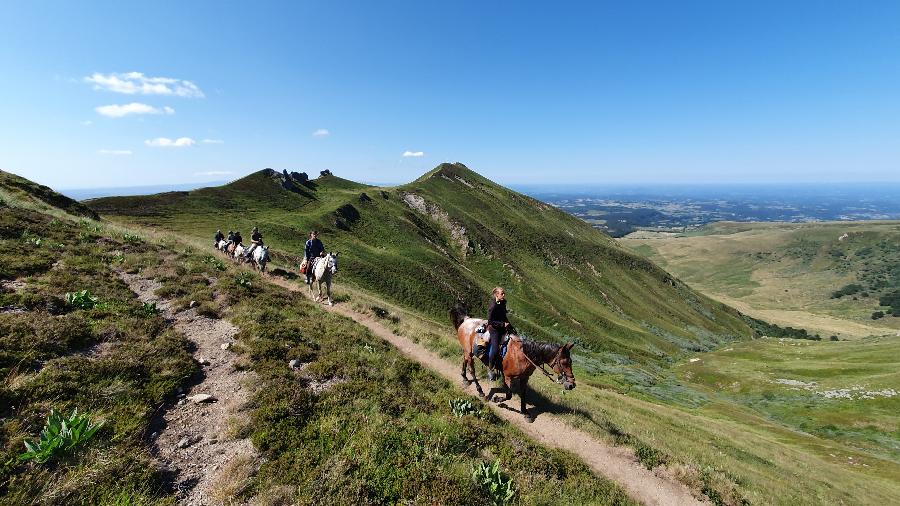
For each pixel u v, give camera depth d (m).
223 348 11.84
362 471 7.12
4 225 19.42
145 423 7.63
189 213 70.38
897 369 55.31
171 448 7.29
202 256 25.59
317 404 9.04
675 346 102.00
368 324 21.16
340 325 16.97
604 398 25.48
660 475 11.55
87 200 62.59
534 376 20.00
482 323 13.62
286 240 67.38
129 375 8.95
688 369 77.75
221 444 7.57
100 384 8.27
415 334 20.50
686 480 11.45
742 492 12.08
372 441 7.90
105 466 6.16
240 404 8.77
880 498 23.70
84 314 11.57
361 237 89.62
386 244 90.81
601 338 86.75
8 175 39.00
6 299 11.12
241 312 15.05
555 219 170.12
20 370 8.20
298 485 6.61
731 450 21.75
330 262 23.45
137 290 15.92
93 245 20.72
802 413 50.22
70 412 7.21
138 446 6.89
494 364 12.62
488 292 89.44
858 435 43.25
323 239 74.62
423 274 76.75
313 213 89.69
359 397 9.85
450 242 116.06
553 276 119.56
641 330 104.12
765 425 43.50
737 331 144.62
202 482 6.57
